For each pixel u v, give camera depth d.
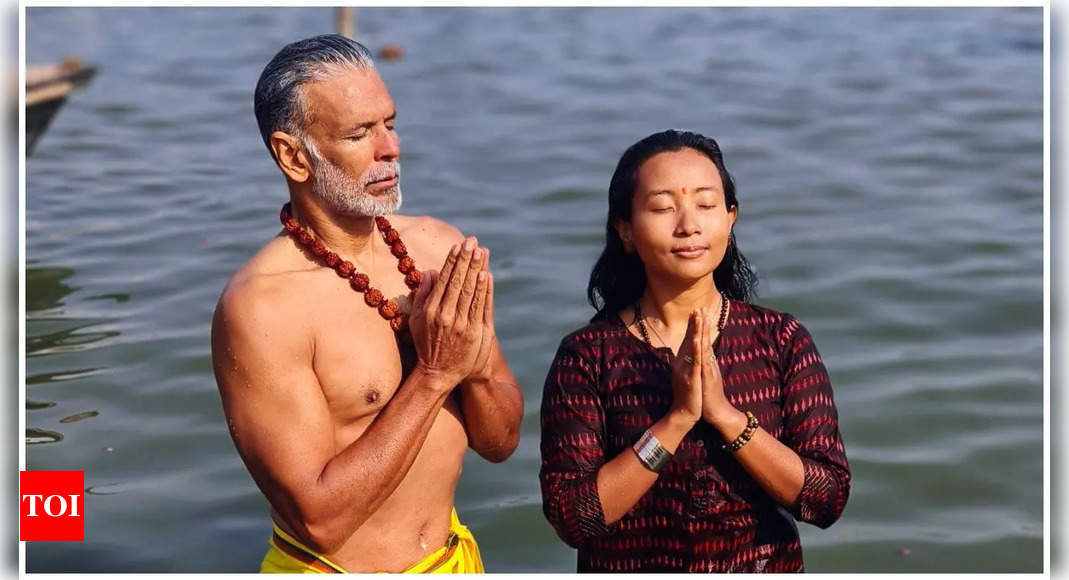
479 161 11.42
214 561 5.75
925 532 6.17
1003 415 7.16
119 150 11.55
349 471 3.97
